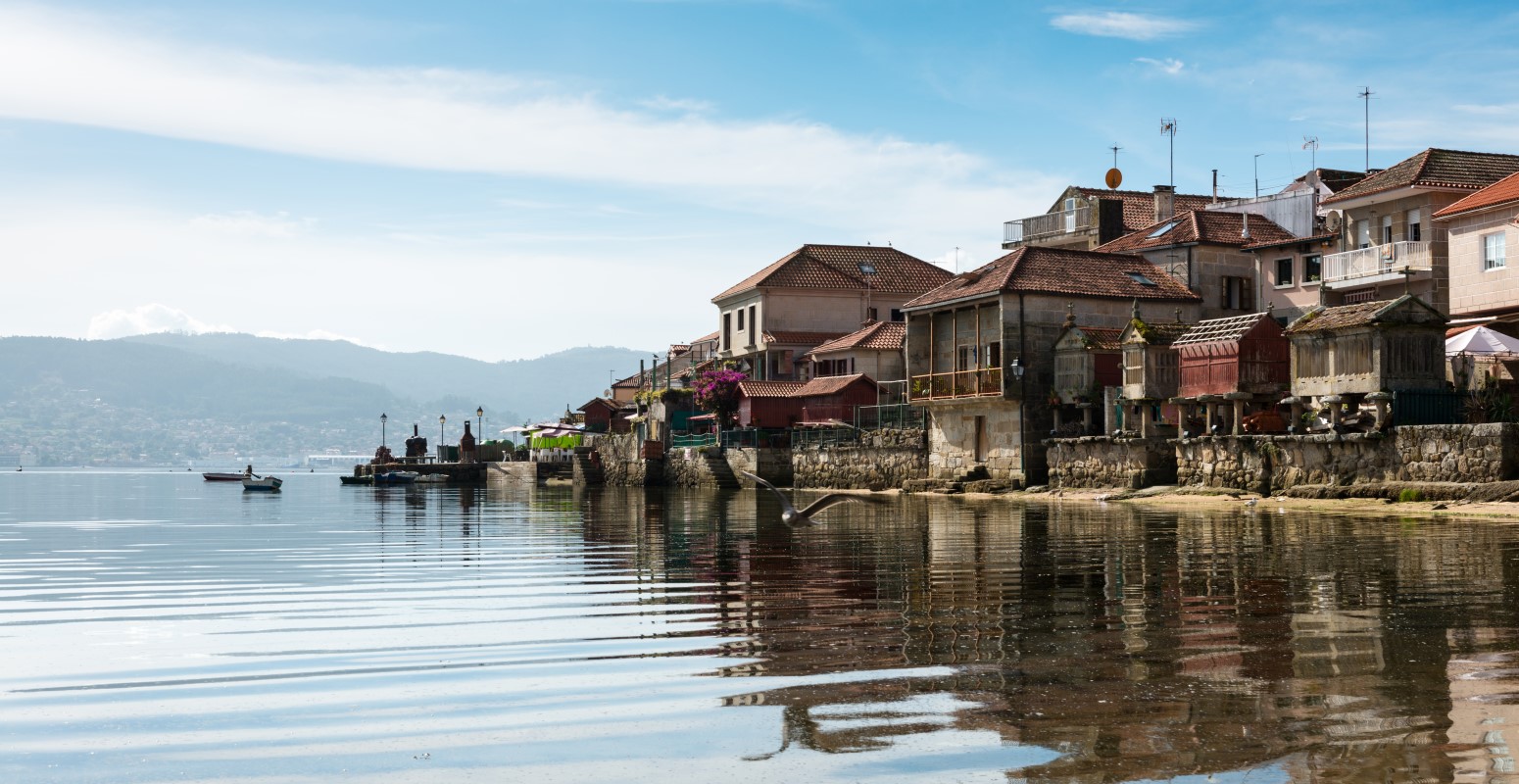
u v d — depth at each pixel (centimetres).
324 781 897
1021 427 5078
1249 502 3781
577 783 880
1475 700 1021
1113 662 1200
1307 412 3947
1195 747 912
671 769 902
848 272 8200
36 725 1062
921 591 1770
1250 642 1288
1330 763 863
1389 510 3266
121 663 1320
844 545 2622
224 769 929
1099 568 2003
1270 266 5319
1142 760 884
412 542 2997
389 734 1015
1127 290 5266
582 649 1357
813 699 1087
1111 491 4422
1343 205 4991
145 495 8044
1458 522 2806
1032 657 1239
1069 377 4988
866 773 877
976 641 1335
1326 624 1383
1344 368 3709
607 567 2241
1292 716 983
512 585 1973
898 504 4572
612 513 4409
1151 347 4419
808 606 1648
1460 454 3278
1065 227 6906
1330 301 5028
